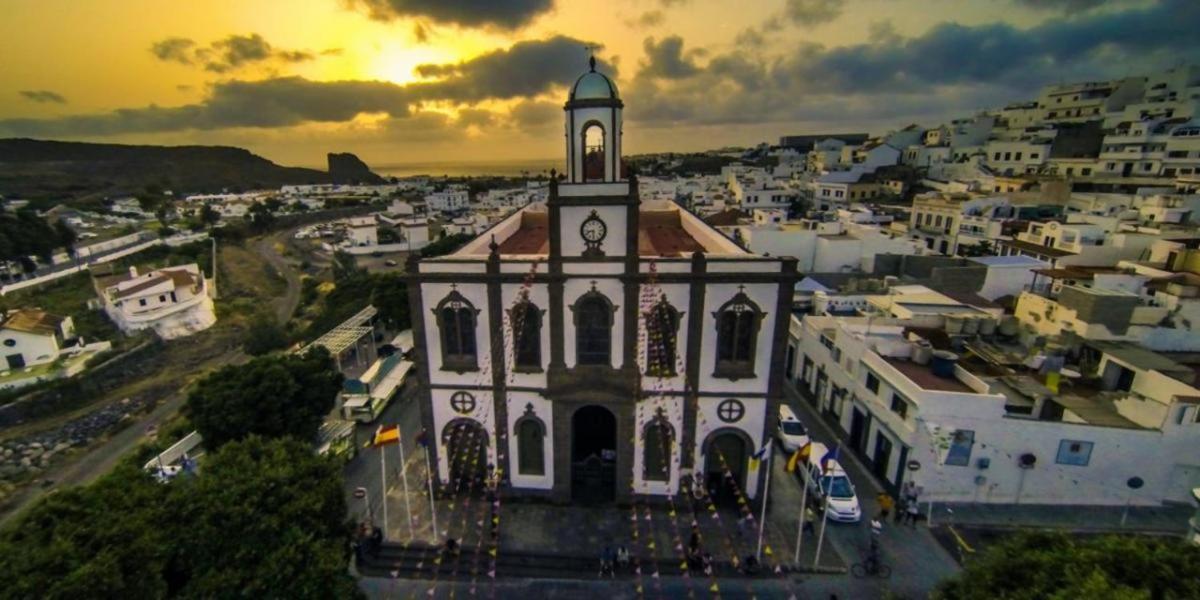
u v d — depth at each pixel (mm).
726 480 31219
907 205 98688
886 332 39062
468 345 29875
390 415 42438
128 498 18875
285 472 21453
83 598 14703
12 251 90312
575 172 30641
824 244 63312
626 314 28219
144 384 63438
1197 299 37469
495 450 31000
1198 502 21234
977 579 17141
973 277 50938
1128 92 116875
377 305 61875
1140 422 30125
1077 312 37688
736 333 28422
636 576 26609
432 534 29094
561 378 29281
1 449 48750
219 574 17906
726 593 25641
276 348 68750
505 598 25547
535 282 28172
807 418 41312
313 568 18781
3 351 58250
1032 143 107062
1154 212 63750
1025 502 30969
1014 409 31750
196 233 136125
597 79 29266
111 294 77438
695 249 35375
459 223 137250
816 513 30672
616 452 30594
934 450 30312
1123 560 15195
